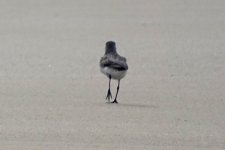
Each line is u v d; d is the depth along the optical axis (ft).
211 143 44.37
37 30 90.22
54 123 48.65
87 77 65.26
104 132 46.47
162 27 92.48
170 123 48.96
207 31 89.56
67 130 46.88
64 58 73.77
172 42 82.84
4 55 74.79
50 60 72.64
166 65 70.64
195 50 77.97
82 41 83.66
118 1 111.14
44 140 44.52
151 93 59.16
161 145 43.80
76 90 59.93
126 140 44.75
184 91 59.88
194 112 52.37
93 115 50.96
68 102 55.26
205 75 66.28
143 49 78.89
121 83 62.90
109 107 53.62
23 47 79.41
